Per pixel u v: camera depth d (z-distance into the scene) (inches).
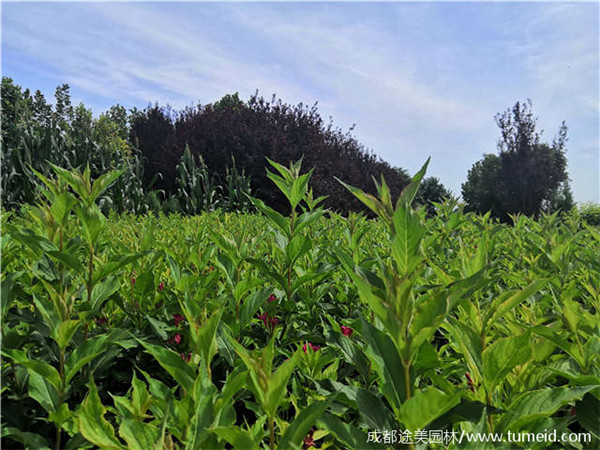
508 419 53.1
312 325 109.3
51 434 78.0
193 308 66.5
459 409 49.7
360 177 1174.3
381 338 53.5
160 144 1051.9
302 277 107.1
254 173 925.2
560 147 1723.7
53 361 87.7
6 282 78.7
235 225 222.5
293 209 112.0
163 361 52.0
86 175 91.5
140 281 103.7
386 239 178.1
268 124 1013.8
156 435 47.0
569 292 66.1
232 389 50.4
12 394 78.0
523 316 79.0
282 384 48.9
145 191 567.8
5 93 1749.5
